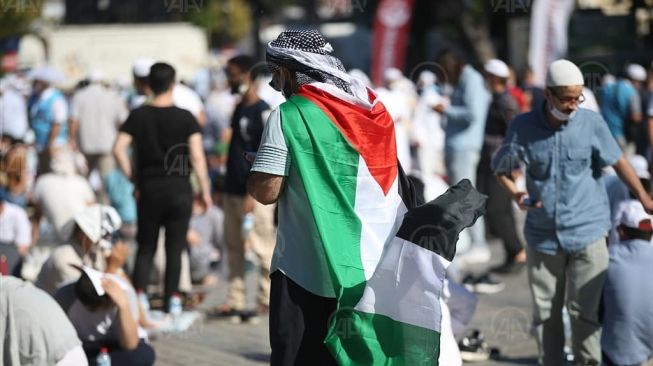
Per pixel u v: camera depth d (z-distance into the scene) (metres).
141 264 14.30
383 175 8.12
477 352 12.36
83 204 17.17
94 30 39.16
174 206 14.26
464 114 17.98
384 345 8.04
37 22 38.97
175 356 12.70
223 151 20.80
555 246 10.64
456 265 15.64
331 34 47.62
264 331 14.05
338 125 8.00
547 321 10.85
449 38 47.47
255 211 14.46
